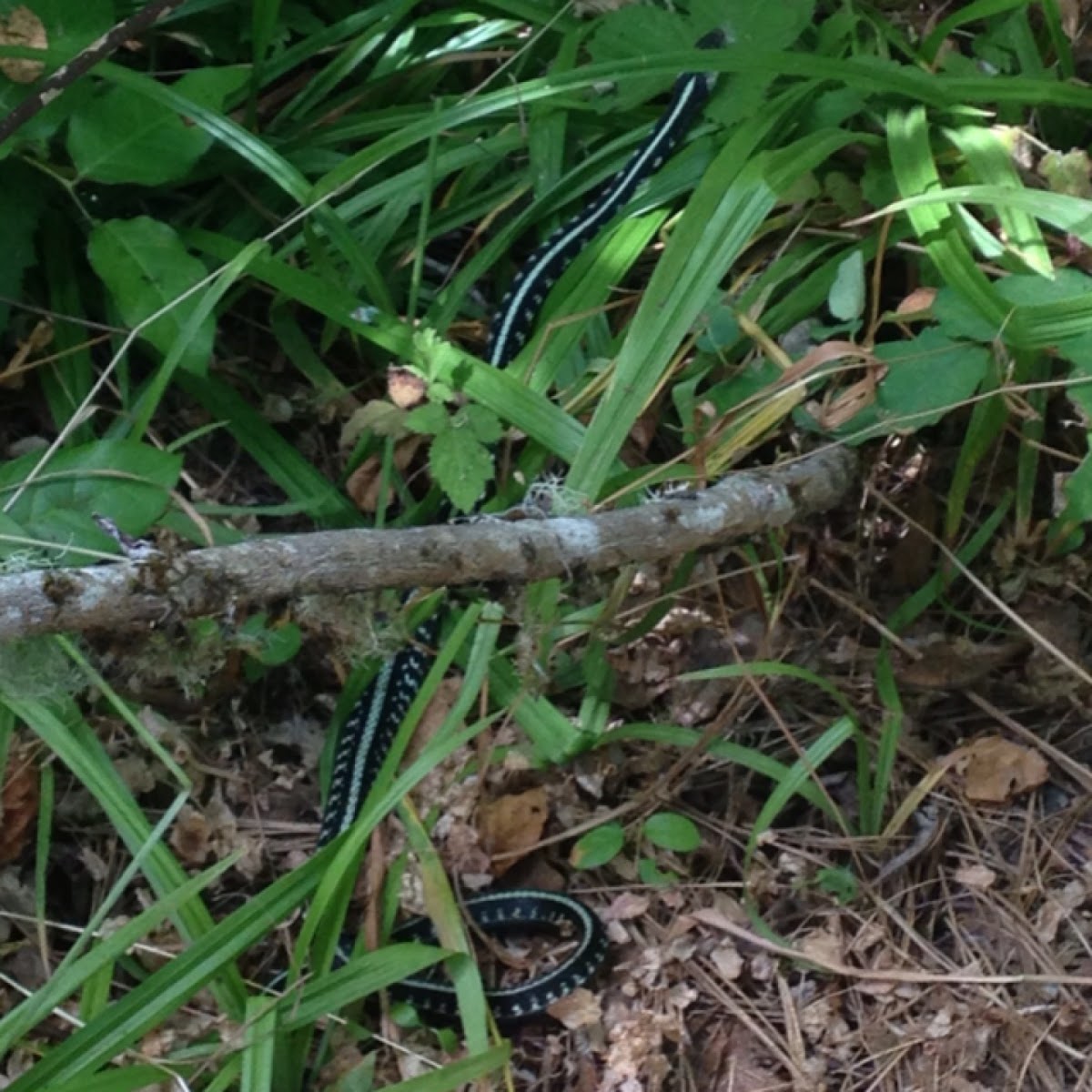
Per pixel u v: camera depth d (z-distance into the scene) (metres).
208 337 0.93
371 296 0.99
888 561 1.00
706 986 0.92
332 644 0.96
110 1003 0.89
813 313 1.00
